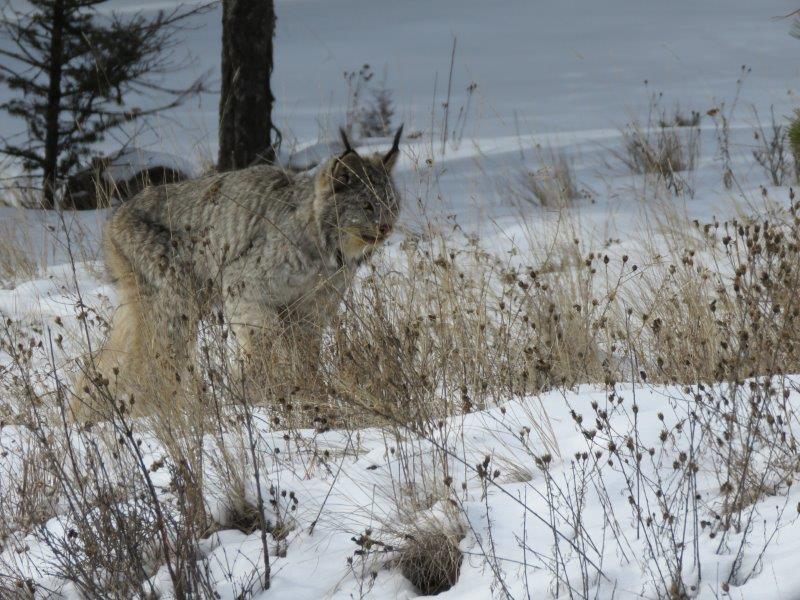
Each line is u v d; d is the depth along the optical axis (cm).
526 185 2858
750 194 2478
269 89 2981
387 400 1190
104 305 1814
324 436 1178
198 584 888
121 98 3447
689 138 3091
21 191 3456
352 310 1343
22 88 3434
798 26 1566
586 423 1081
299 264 1588
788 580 754
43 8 3403
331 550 927
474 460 1042
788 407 1038
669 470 951
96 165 3244
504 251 2142
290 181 1648
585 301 1427
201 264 1636
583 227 2336
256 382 1313
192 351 1426
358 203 1573
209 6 3466
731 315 1305
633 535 856
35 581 954
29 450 1139
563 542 864
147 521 962
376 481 1029
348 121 3794
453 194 2845
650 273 1794
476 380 1248
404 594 855
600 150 3478
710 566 799
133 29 3447
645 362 1316
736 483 908
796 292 1233
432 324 1325
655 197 2481
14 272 2325
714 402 1057
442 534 905
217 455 1064
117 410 989
